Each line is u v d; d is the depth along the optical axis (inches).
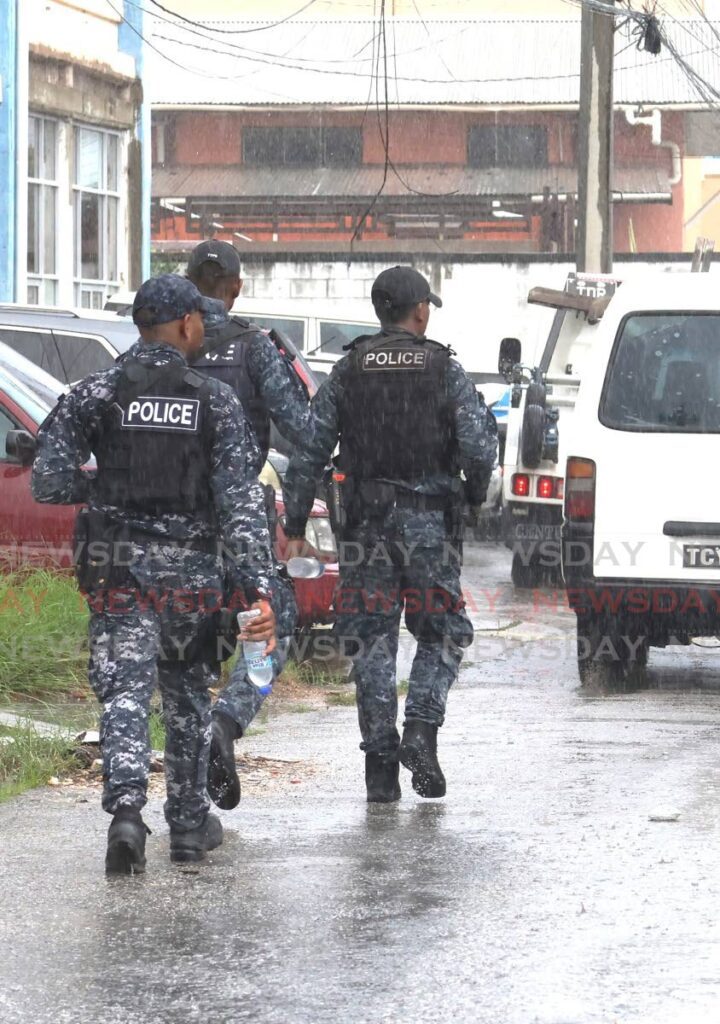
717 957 471.2
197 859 583.5
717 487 1018.1
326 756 802.2
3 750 757.3
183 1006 433.1
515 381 1715.1
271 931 496.7
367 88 5295.3
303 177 5226.4
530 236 4884.4
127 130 2642.7
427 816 660.7
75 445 562.6
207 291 667.4
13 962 468.8
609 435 1035.3
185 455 554.9
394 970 460.1
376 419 669.9
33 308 1536.7
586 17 2615.7
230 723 619.5
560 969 460.4
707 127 5378.9
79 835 624.7
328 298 3713.1
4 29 2191.2
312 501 688.4
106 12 2551.7
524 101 5191.9
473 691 1043.9
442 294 3663.9
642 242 5447.8
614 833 625.6
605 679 1069.1
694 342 1042.1
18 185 2231.8
